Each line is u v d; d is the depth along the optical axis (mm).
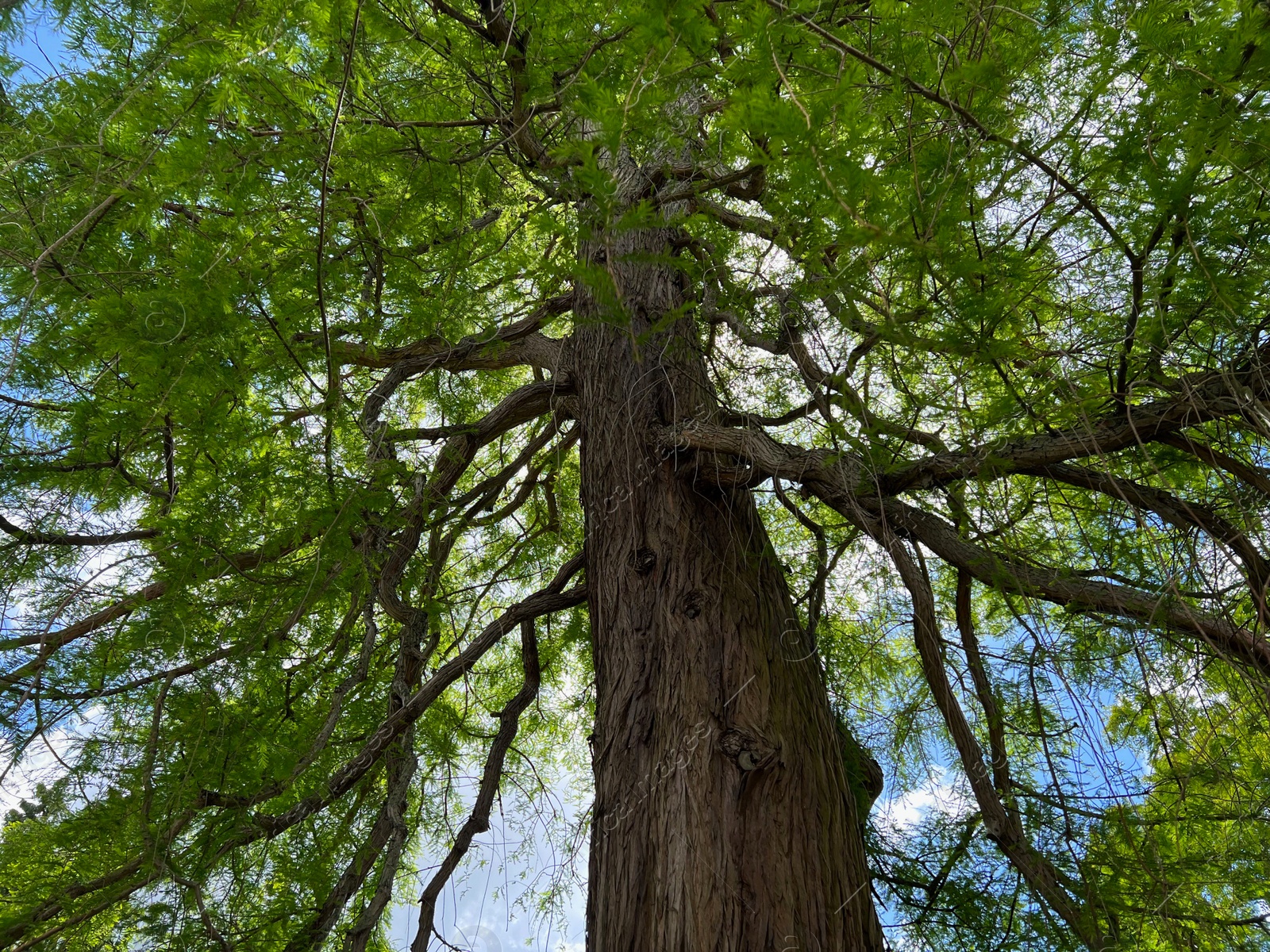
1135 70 1674
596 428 3572
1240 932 2736
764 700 2717
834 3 2010
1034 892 2824
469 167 3467
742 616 2941
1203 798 2746
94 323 2592
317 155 2613
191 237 2584
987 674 2947
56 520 2969
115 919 2994
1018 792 2867
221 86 2193
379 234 2885
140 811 2766
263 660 2916
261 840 3297
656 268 3803
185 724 2766
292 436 3119
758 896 2311
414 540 3822
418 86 3270
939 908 3385
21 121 2715
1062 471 2479
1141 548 2457
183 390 2639
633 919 2359
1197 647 2322
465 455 4359
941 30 1887
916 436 2670
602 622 3137
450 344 3514
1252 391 2025
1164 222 1761
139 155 2439
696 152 2877
